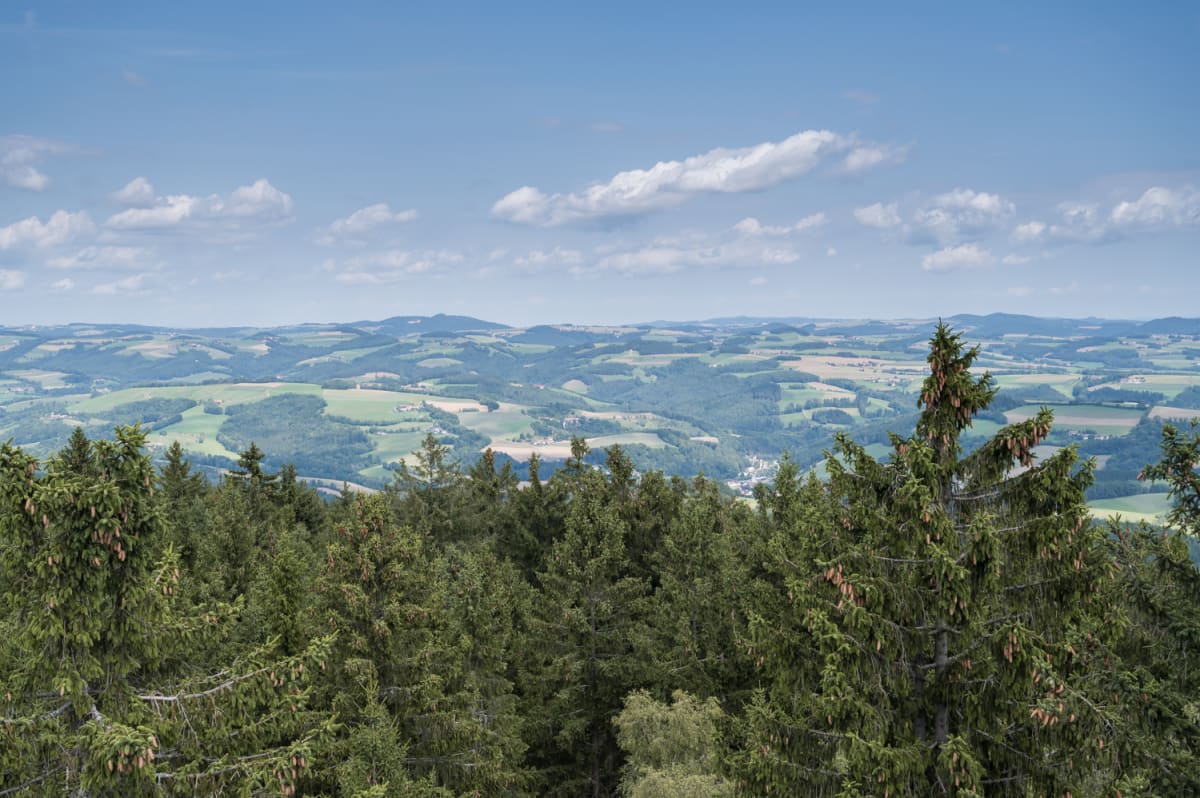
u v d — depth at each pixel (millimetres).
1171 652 14312
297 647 26828
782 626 17234
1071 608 14227
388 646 25047
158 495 14297
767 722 15484
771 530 36750
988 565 14039
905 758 13922
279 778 14203
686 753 28141
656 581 47812
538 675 39375
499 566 45188
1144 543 16125
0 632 13945
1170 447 14734
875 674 14703
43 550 13086
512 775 28906
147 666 14883
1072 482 14031
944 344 15141
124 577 13930
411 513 61125
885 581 14836
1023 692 14062
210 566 43844
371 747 20312
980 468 15383
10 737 12891
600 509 40531
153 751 13227
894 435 15859
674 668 35156
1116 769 13664
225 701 14688
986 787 15242
